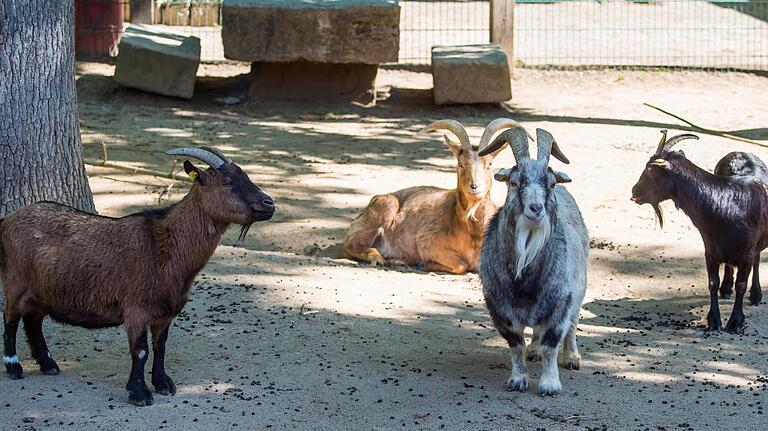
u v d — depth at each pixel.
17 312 5.73
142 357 5.58
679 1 16.30
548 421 5.57
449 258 7.85
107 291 5.59
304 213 8.56
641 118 11.45
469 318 6.80
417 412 5.61
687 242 8.14
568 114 11.66
